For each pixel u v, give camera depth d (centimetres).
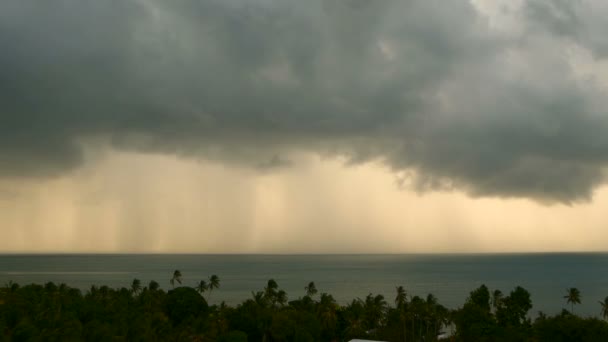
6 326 8694
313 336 12050
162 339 10206
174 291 13700
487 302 12519
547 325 10175
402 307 14238
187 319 11969
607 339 9488
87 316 10825
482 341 10556
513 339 10462
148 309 12706
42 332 8431
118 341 8750
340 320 14250
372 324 14362
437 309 14138
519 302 12062
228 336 10419
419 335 14025
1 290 12794
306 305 14625
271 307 14138
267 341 11794
